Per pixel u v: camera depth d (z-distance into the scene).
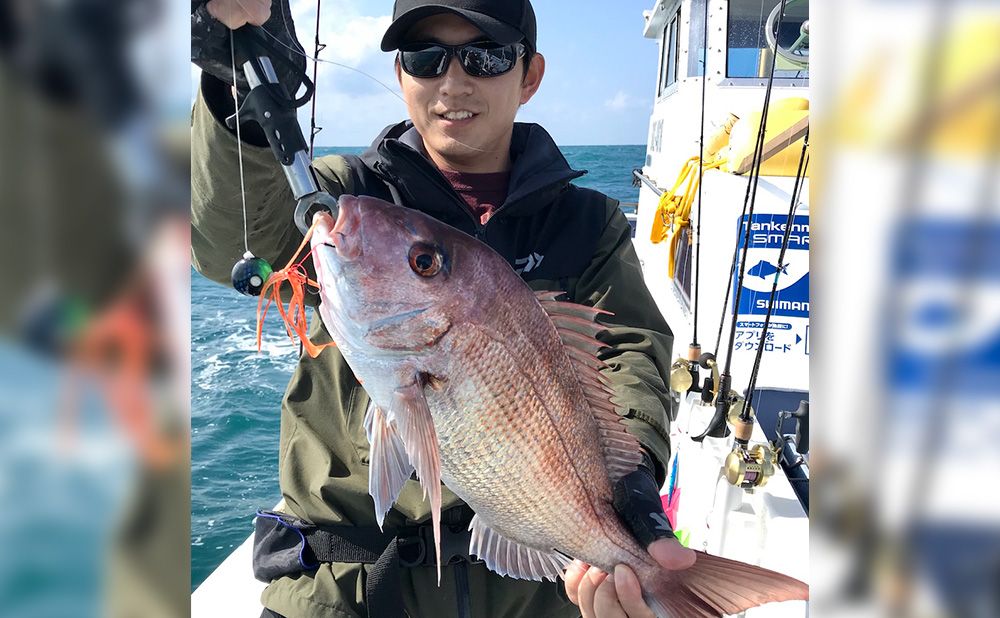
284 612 1.78
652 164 6.98
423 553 1.82
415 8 1.85
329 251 1.37
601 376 1.58
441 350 1.38
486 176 2.12
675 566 1.43
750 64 4.45
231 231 1.71
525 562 1.58
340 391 1.91
